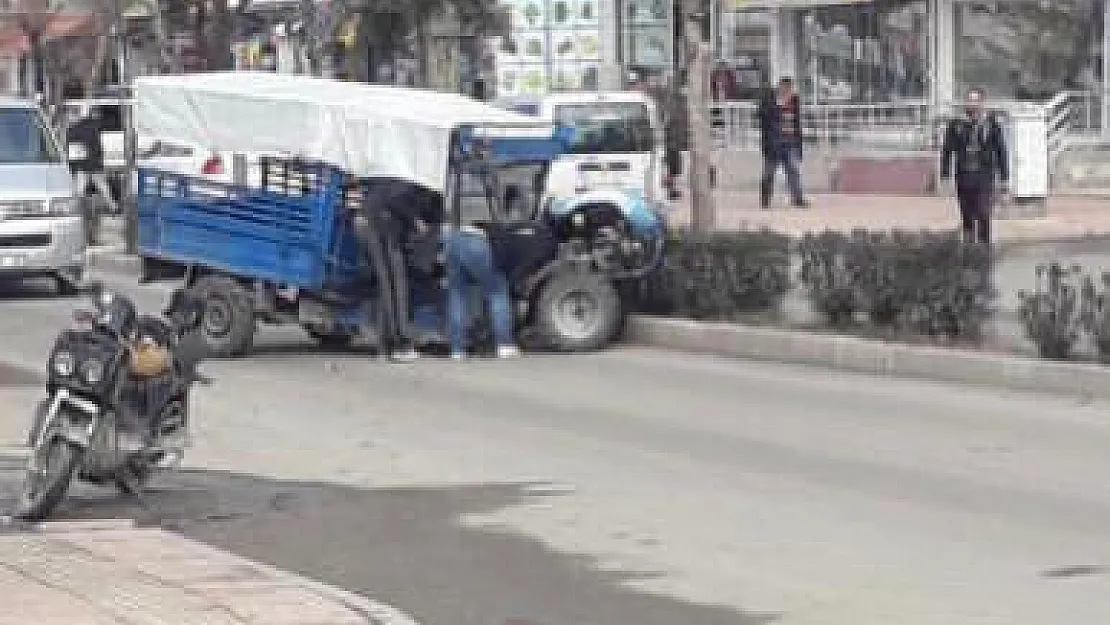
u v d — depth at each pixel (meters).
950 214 30.22
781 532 10.15
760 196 35.59
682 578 9.10
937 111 38.25
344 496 11.30
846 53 42.09
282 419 14.36
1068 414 14.20
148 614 7.96
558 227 18.88
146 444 10.91
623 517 10.59
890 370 16.66
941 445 12.90
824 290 18.08
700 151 21.25
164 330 10.91
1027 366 15.47
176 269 19.52
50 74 46.19
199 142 18.81
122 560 9.22
